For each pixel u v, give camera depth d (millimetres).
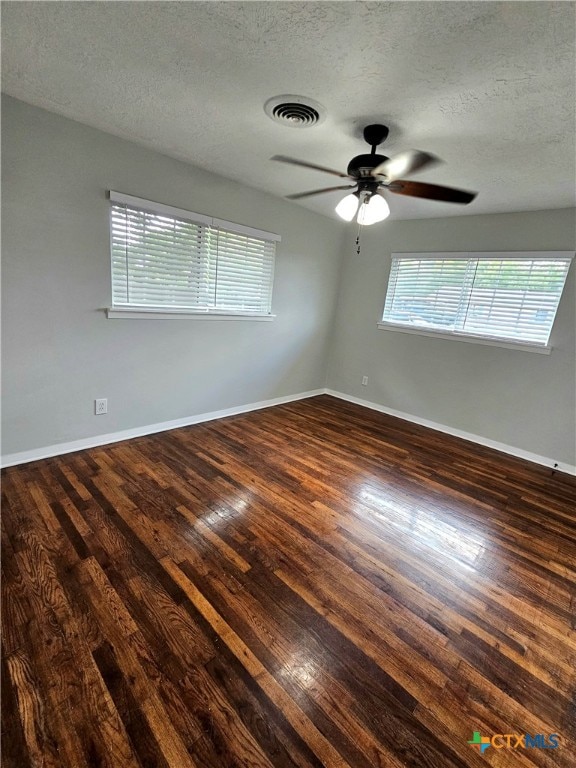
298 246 4000
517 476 3014
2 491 2178
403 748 1098
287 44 1400
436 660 1378
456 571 1861
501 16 1168
